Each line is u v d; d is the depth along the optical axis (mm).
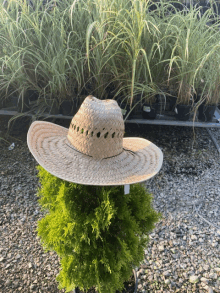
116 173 1391
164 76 3711
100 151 1426
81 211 1549
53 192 1718
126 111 3709
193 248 2469
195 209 2902
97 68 3363
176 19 3607
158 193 3100
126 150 1659
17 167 3389
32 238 2537
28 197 2988
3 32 3600
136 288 2066
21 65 3545
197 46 3334
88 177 1331
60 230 1544
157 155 1577
